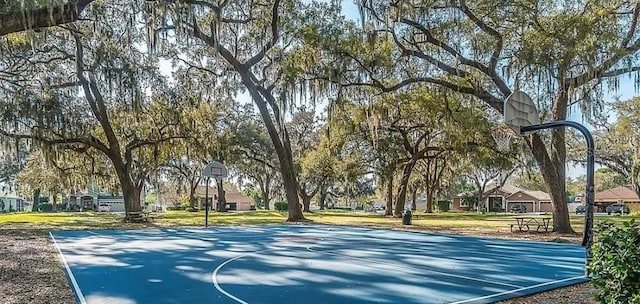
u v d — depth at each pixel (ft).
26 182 138.21
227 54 75.82
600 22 47.80
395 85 63.98
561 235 55.16
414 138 109.60
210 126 91.09
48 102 68.49
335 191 188.65
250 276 26.23
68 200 182.39
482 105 75.41
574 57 47.80
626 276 13.73
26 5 25.58
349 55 61.52
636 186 107.65
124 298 20.67
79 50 72.28
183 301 20.10
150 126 82.69
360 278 25.55
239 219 93.86
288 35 68.54
